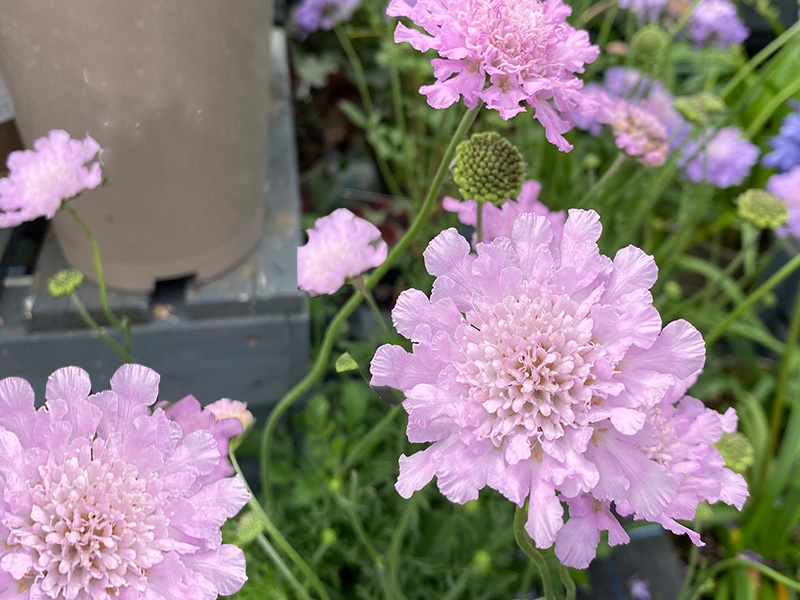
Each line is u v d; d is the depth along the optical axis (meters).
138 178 0.21
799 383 0.29
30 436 0.12
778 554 0.28
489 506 0.25
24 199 0.18
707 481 0.13
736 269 0.41
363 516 0.26
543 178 0.31
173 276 0.25
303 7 0.36
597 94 0.23
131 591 0.11
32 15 0.18
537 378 0.12
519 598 0.25
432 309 0.12
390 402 0.15
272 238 0.28
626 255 0.12
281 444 0.28
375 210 0.40
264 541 0.17
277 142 0.32
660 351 0.12
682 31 0.34
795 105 0.36
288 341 0.27
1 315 0.25
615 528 0.12
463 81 0.14
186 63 0.19
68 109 0.20
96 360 0.26
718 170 0.31
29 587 0.11
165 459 0.12
